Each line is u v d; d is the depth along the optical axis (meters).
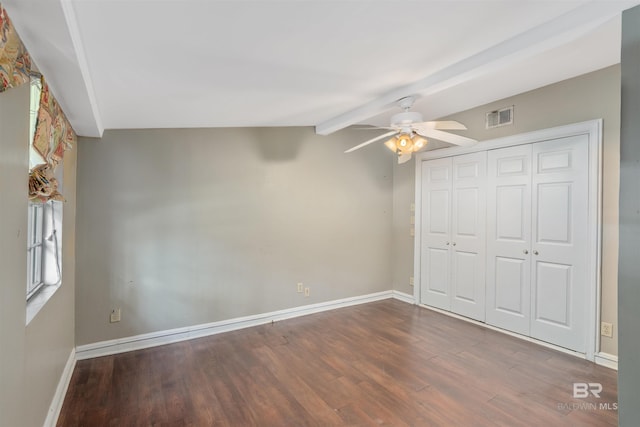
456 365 2.89
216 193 3.70
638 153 1.17
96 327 3.13
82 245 3.06
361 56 2.21
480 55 2.22
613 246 2.82
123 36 1.72
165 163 3.44
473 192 3.93
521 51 2.04
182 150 3.52
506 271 3.61
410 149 2.78
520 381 2.62
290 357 3.08
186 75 2.27
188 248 3.55
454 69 2.38
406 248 4.82
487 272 3.80
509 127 3.54
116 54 1.90
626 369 1.22
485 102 3.67
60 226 2.41
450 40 2.05
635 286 1.19
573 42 2.32
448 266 4.25
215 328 3.70
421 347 3.26
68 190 2.71
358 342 3.40
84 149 3.08
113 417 2.22
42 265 2.36
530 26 1.94
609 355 2.83
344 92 2.87
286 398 2.43
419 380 2.65
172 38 1.79
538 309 3.34
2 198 1.30
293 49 2.04
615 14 1.69
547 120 3.22
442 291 4.33
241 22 1.70
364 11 1.68
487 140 3.74
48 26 1.38
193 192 3.58
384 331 3.69
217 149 3.70
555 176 3.19
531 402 2.34
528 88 3.28
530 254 3.39
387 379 2.67
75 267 3.03
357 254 4.69
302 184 4.24
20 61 1.46
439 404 2.33
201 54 2.00
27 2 1.22
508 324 3.60
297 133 4.19
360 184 4.70
